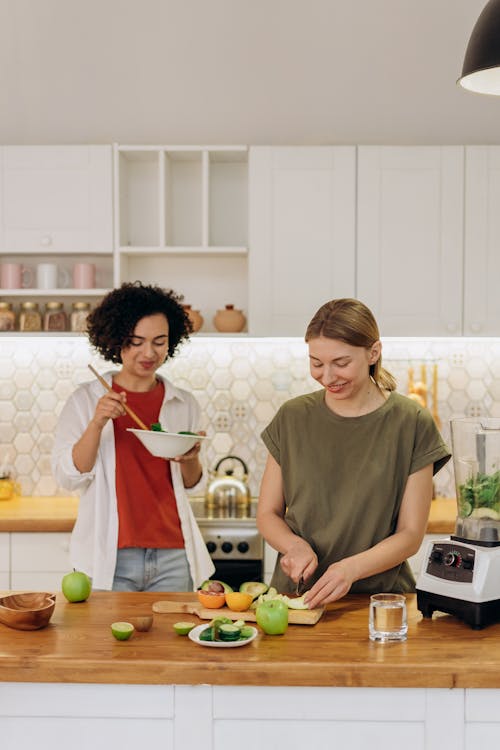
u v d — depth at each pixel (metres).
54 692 1.80
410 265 3.79
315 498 2.28
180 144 4.12
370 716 1.77
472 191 3.78
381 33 4.09
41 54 4.12
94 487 2.90
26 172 3.79
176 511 2.92
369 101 4.11
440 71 4.09
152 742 1.80
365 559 2.12
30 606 2.07
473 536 2.05
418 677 1.74
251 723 1.79
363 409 2.30
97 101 4.12
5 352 4.15
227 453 4.17
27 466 4.15
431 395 4.14
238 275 4.14
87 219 3.80
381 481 2.24
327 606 2.18
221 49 4.10
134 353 2.90
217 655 1.80
